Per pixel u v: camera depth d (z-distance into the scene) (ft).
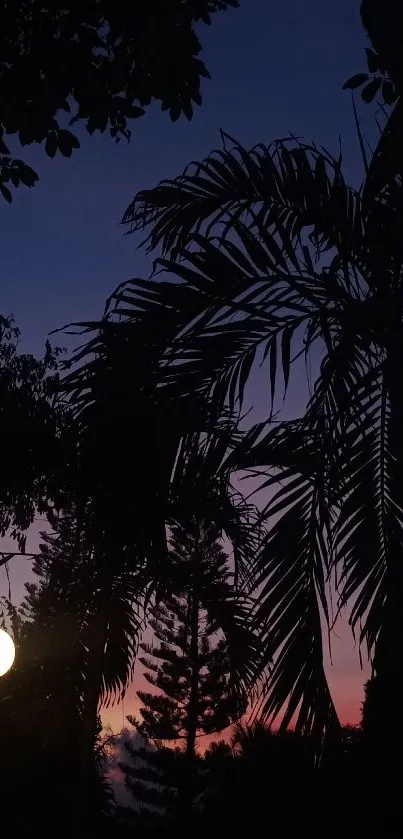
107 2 11.27
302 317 10.91
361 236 11.41
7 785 33.45
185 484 11.07
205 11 11.82
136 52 11.71
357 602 10.16
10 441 23.41
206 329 10.61
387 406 10.52
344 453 10.21
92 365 10.84
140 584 25.11
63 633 30.07
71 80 11.73
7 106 11.79
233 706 22.66
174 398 10.62
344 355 10.54
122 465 14.48
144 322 10.80
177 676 74.18
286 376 10.48
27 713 31.27
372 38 9.02
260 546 10.32
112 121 12.57
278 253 11.03
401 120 9.92
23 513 24.79
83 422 11.44
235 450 10.23
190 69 11.94
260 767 20.49
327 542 10.14
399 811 14.47
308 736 9.43
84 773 25.62
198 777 71.56
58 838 33.76
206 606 24.61
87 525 23.29
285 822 18.02
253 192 12.13
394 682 9.69
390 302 10.59
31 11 11.37
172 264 11.05
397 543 10.14
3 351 25.46
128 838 35.50
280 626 9.88
